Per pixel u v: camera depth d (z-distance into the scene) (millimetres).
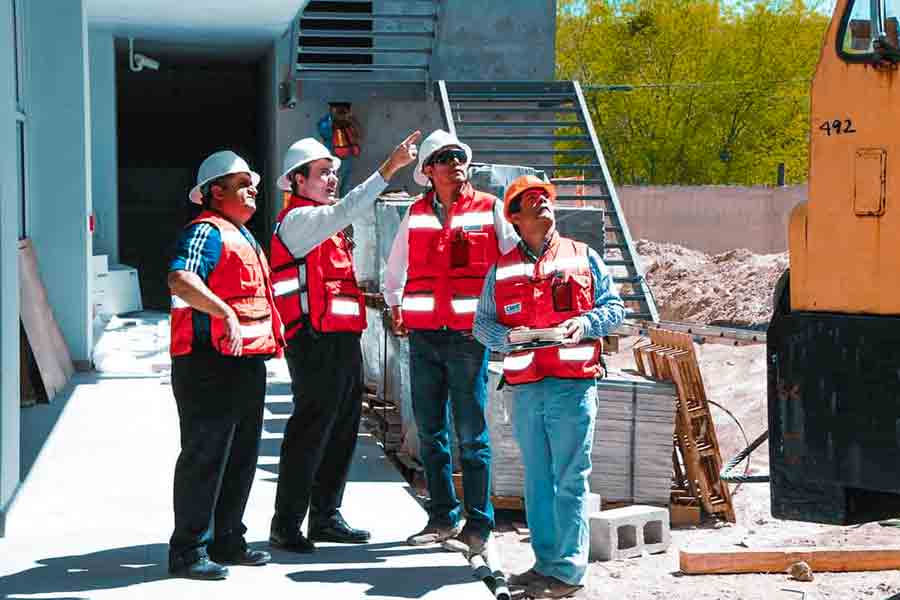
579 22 57906
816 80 5879
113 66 20594
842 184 5820
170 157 33938
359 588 5781
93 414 10516
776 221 37594
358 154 21750
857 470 5805
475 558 6449
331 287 6312
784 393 6055
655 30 56469
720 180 56844
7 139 6953
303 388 6324
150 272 30531
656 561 8031
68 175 12719
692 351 9883
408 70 22109
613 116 56750
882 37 5527
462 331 6391
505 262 6199
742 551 7660
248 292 5699
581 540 6230
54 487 7887
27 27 12383
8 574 5930
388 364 9867
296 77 21484
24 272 11422
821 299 5906
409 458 9242
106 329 16938
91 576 5898
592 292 6211
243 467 6023
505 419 8672
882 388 5711
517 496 8695
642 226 38312
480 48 22797
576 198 18875
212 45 23062
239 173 5738
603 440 8883
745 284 27844
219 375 5645
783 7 56250
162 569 6035
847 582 7312
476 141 22922
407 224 6668
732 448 13922
